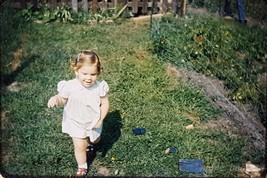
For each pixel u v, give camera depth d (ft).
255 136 10.45
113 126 10.48
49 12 17.49
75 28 16.84
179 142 10.03
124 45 15.29
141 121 10.79
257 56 14.71
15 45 14.83
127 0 18.31
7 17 16.76
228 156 9.68
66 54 14.43
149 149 9.75
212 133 10.45
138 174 9.05
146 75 13.03
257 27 17.25
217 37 15.35
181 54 14.32
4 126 10.43
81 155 8.73
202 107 11.51
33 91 11.93
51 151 9.57
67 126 8.61
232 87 12.59
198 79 13.01
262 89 12.61
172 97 11.88
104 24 17.43
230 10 18.52
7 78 12.60
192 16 17.76
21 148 9.67
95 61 8.12
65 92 8.36
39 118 10.76
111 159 9.41
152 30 16.08
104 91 8.53
